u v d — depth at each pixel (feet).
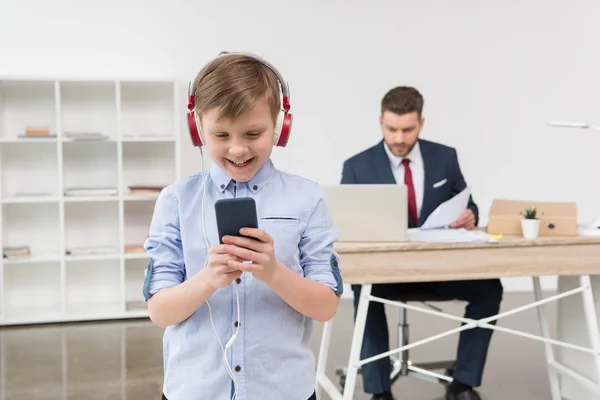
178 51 17.54
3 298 16.49
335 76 18.19
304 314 4.32
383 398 10.22
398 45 18.30
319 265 4.50
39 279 17.34
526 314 16.44
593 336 8.89
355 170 10.89
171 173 17.67
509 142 18.79
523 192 18.95
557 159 18.99
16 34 16.90
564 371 9.93
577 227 9.86
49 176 17.15
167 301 4.16
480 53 18.53
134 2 17.31
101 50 17.25
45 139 16.22
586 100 18.95
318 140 18.26
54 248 17.34
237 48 17.76
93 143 17.26
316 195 4.63
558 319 10.52
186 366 4.42
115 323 16.02
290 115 4.33
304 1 17.93
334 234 4.62
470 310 10.10
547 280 19.53
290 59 18.01
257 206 4.48
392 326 15.35
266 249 3.91
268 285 4.19
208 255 4.22
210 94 3.85
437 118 18.54
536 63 18.72
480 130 18.70
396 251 8.43
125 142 17.40
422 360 12.63
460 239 8.63
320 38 18.07
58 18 17.03
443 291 10.28
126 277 17.72
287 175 4.67
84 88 17.13
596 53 18.88
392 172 10.91
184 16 17.51
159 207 4.53
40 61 17.02
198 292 4.06
